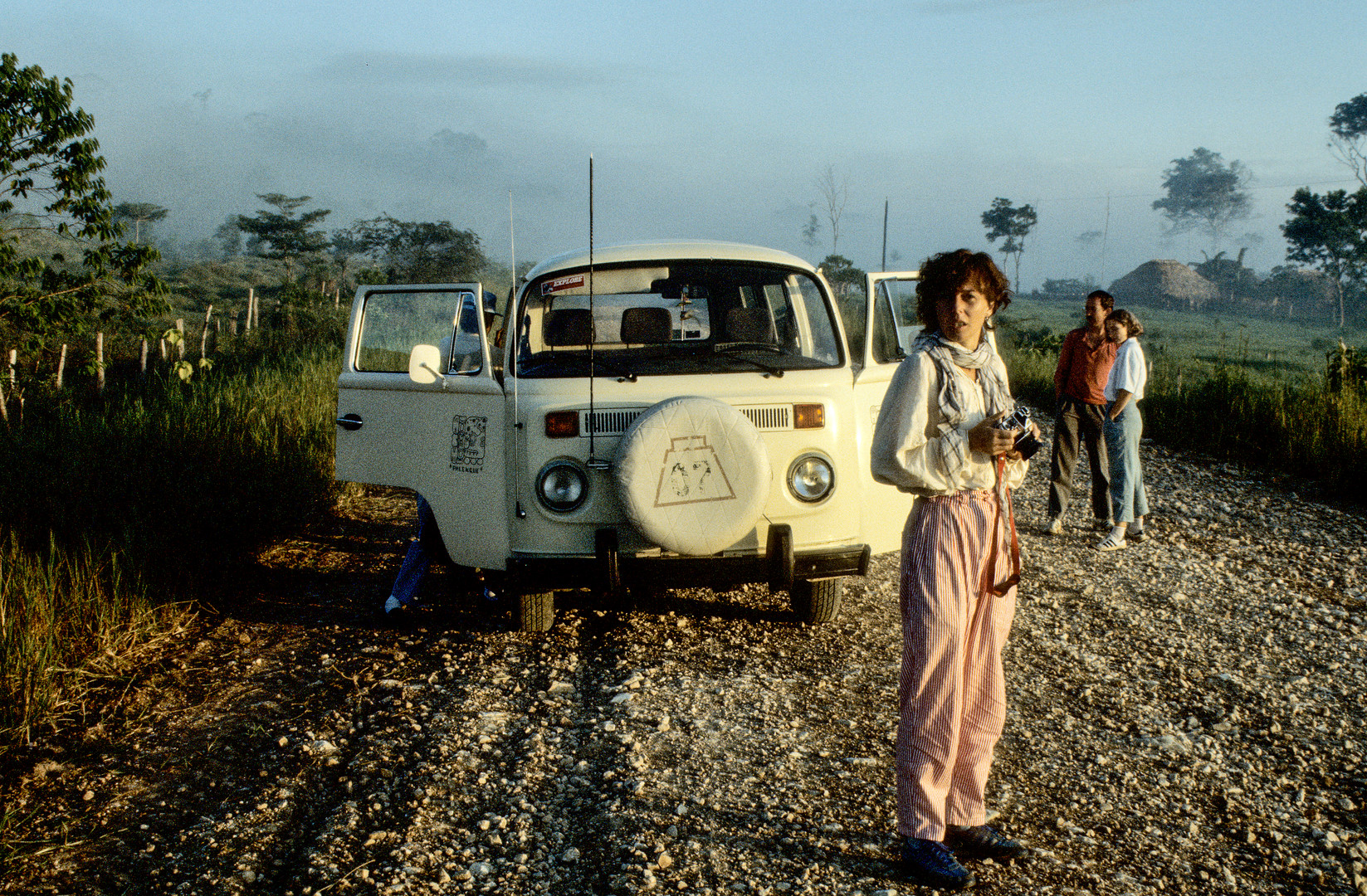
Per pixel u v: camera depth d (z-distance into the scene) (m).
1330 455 9.31
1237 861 3.00
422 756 3.80
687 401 4.41
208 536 6.47
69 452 7.09
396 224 51.44
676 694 4.37
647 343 5.33
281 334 24.02
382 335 5.42
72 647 4.77
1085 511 8.15
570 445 4.59
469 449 4.83
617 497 4.43
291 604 5.90
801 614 5.31
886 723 4.06
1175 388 13.77
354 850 3.12
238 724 4.20
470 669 4.77
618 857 3.04
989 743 2.98
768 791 3.47
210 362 14.06
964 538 2.80
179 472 7.09
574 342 5.30
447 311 5.05
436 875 2.96
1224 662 4.68
